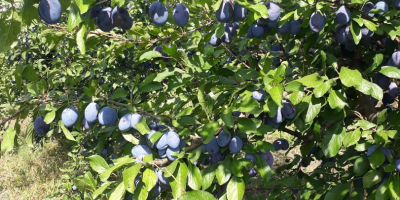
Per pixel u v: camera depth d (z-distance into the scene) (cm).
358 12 170
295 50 250
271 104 148
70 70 392
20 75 158
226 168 154
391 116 169
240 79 184
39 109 174
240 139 159
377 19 173
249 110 147
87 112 170
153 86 187
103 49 361
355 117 223
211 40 216
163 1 159
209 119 163
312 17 174
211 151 162
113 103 180
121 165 133
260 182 267
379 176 174
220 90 169
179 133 160
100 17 145
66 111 169
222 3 153
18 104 166
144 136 180
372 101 231
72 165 441
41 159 667
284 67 146
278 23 198
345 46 217
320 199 236
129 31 188
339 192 200
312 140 248
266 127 160
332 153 171
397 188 157
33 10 112
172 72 195
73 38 162
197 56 207
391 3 196
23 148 696
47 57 544
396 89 206
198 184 149
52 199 504
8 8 109
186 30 210
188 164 154
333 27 195
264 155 167
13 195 538
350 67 229
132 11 438
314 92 145
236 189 147
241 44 240
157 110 181
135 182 157
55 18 113
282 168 303
